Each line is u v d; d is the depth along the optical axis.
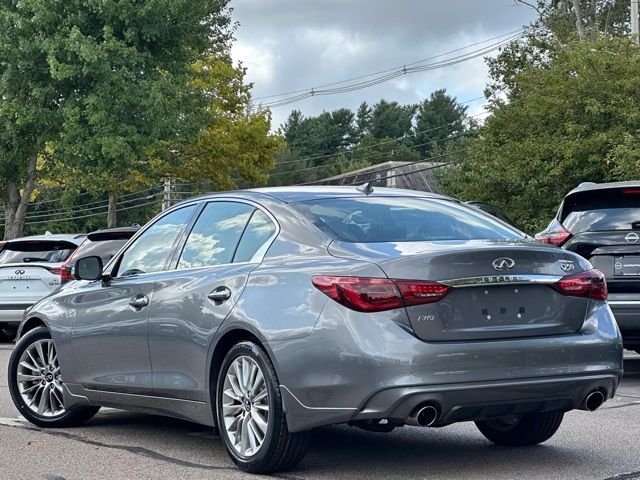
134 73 30.62
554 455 6.59
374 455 6.60
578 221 10.33
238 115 46.78
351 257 5.72
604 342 5.92
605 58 27.23
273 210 6.37
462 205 6.86
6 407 8.93
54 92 30.11
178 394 6.57
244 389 6.04
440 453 6.68
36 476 6.10
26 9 29.78
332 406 5.50
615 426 7.68
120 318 7.08
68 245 15.84
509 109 29.81
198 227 6.89
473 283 5.58
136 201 92.56
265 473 6.02
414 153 115.62
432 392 5.37
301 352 5.62
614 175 24.81
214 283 6.33
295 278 5.81
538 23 46.47
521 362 5.60
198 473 6.10
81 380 7.50
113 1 30.27
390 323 5.43
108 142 29.86
